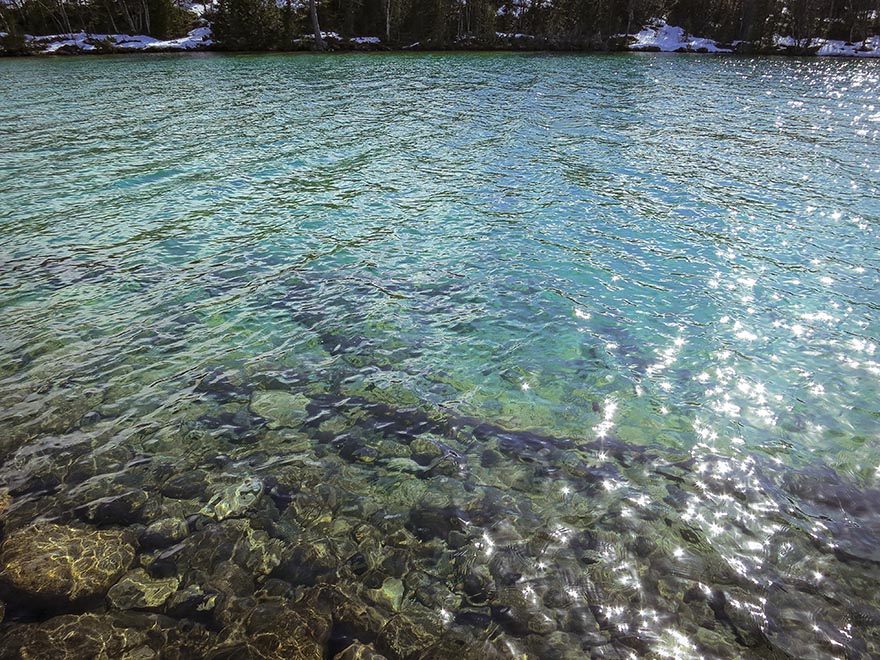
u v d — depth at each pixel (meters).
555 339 9.52
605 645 4.70
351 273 11.85
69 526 5.76
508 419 7.60
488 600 5.08
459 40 78.12
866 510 6.14
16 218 14.64
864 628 4.87
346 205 15.81
